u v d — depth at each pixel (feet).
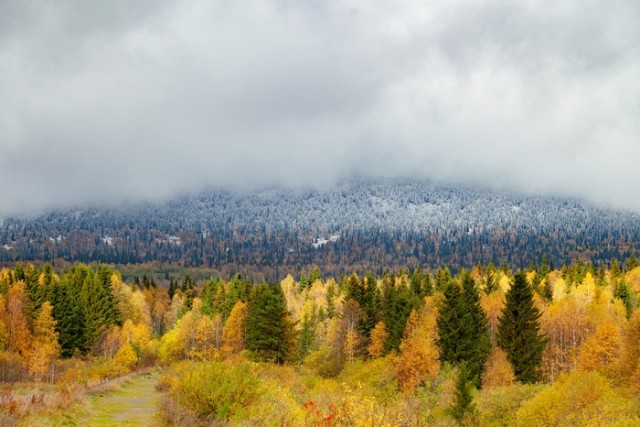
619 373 163.43
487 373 175.73
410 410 77.97
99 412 78.84
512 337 195.31
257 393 72.18
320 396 84.64
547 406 118.42
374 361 189.47
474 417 118.52
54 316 255.91
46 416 64.03
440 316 207.51
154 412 80.64
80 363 216.54
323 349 246.47
